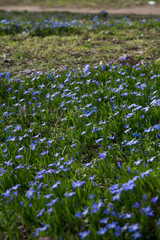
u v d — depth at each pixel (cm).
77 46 973
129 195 318
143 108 475
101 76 663
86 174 390
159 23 1227
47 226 294
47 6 2191
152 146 420
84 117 518
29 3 2391
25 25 1305
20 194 379
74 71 698
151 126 438
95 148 460
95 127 469
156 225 278
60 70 759
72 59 848
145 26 1210
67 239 296
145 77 642
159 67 669
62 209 319
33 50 970
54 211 308
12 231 323
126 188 305
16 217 337
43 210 306
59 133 510
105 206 324
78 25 1280
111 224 273
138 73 659
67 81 662
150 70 667
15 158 434
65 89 629
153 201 292
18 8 2156
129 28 1201
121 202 321
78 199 337
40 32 1171
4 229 325
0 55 942
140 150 410
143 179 334
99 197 338
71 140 471
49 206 330
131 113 455
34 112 578
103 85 630
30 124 547
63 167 390
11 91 675
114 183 358
